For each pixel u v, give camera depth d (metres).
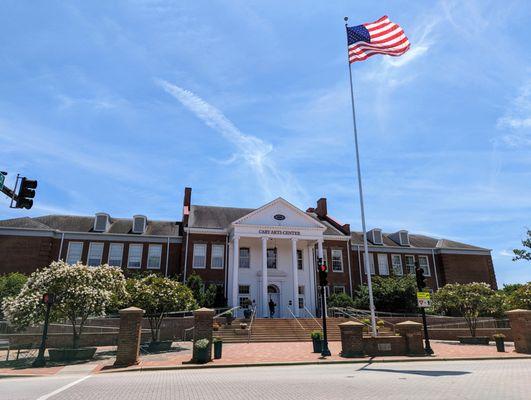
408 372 13.41
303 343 25.58
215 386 10.98
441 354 19.20
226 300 35.78
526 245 33.78
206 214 41.09
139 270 37.06
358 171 22.41
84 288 18.97
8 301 19.31
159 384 11.53
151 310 22.56
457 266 44.41
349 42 23.19
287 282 38.50
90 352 18.92
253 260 38.47
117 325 28.14
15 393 10.27
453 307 27.34
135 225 39.00
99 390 10.55
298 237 37.56
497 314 29.05
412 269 43.97
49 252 35.31
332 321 31.39
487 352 20.06
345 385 10.68
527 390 9.65
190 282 34.03
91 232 37.41
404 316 34.97
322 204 47.31
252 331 28.36
